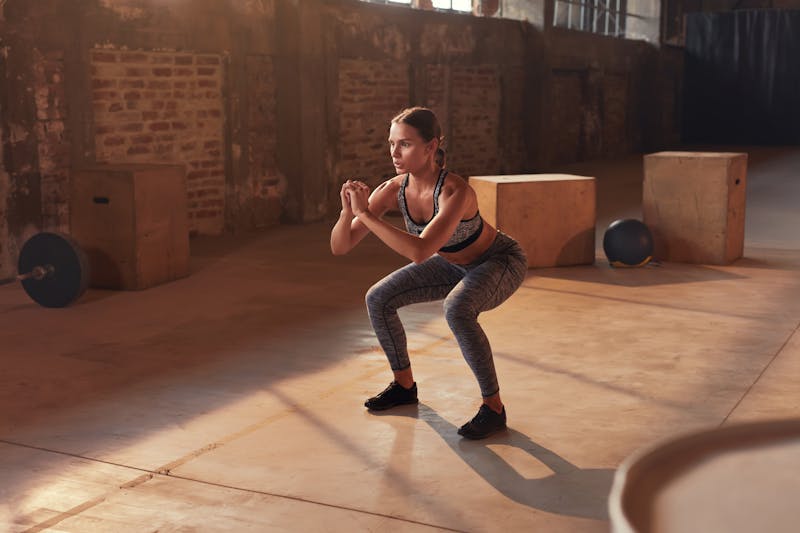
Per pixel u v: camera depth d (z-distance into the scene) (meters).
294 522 2.93
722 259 7.48
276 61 10.02
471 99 13.95
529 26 15.27
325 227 10.02
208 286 6.84
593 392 4.24
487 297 3.61
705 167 7.43
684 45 21.38
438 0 14.12
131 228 6.61
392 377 4.55
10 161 7.18
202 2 9.02
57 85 7.59
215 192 9.40
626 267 7.40
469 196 3.53
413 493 3.15
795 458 0.77
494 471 3.33
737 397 4.15
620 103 18.88
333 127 10.62
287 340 5.29
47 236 6.07
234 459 3.49
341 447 3.59
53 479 3.31
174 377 4.59
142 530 2.88
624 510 0.71
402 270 3.94
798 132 20.61
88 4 7.82
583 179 7.47
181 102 8.95
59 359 4.93
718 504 0.71
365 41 11.19
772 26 20.50
